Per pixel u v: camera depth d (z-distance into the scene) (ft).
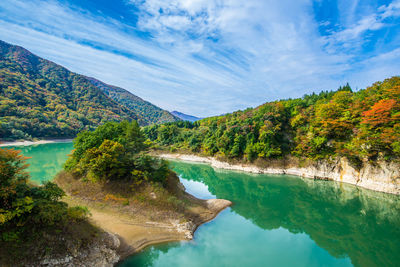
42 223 46.70
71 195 85.20
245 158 216.13
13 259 39.60
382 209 111.86
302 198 130.72
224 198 127.65
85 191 87.25
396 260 67.77
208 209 100.99
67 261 45.73
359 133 149.59
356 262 66.03
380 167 135.33
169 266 58.03
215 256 64.64
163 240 69.56
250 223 91.81
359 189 142.10
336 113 172.35
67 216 52.60
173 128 358.84
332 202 123.54
